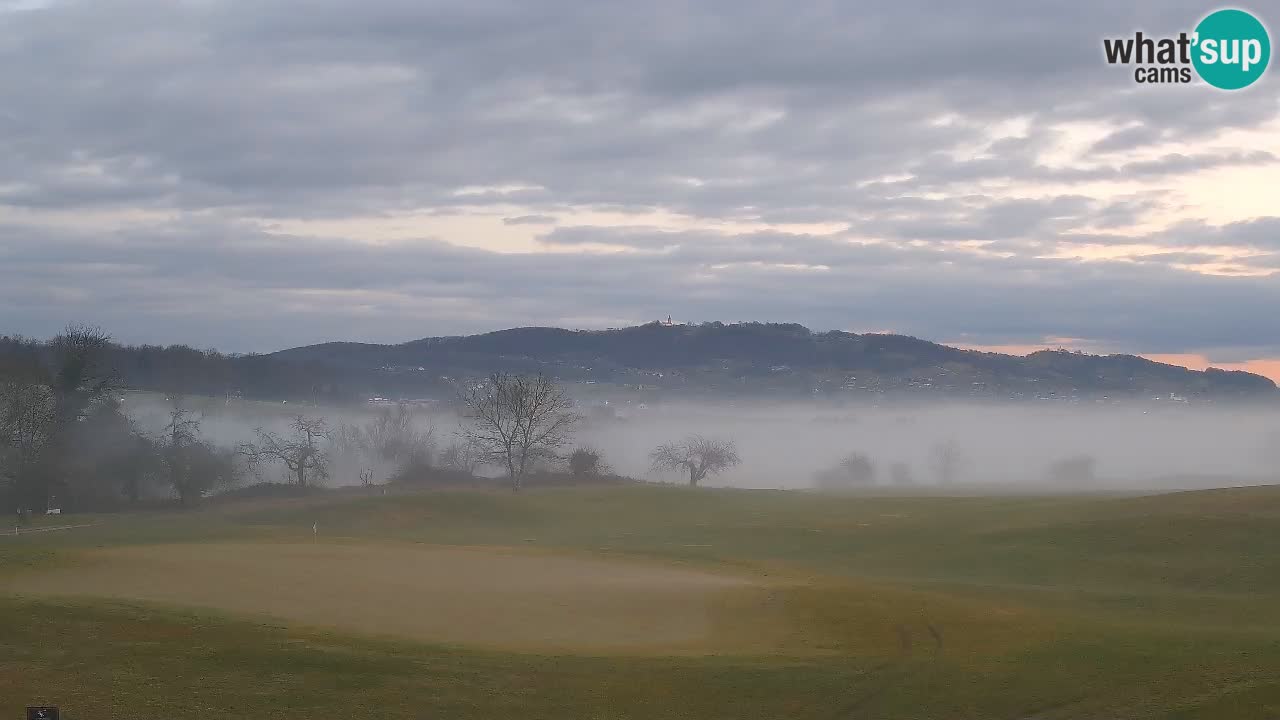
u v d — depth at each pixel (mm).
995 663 32562
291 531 75125
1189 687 29969
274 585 41906
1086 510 71562
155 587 39844
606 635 35531
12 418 96438
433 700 28438
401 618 36656
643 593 42688
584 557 56844
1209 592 46219
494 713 28000
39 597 35031
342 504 90625
